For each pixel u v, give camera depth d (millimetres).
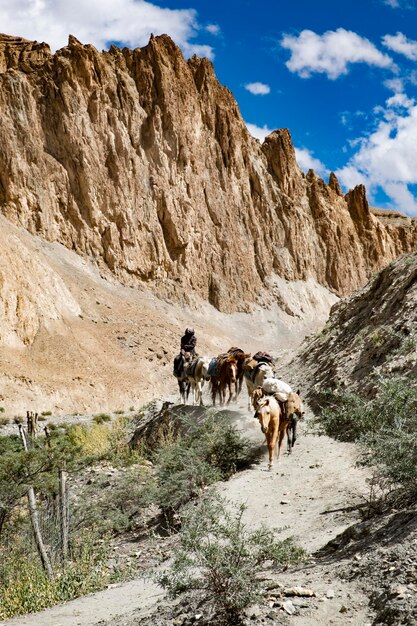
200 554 6797
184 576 6836
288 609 6117
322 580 6793
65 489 13984
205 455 15719
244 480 13805
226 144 115812
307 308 117438
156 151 100250
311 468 13750
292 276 120562
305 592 6391
